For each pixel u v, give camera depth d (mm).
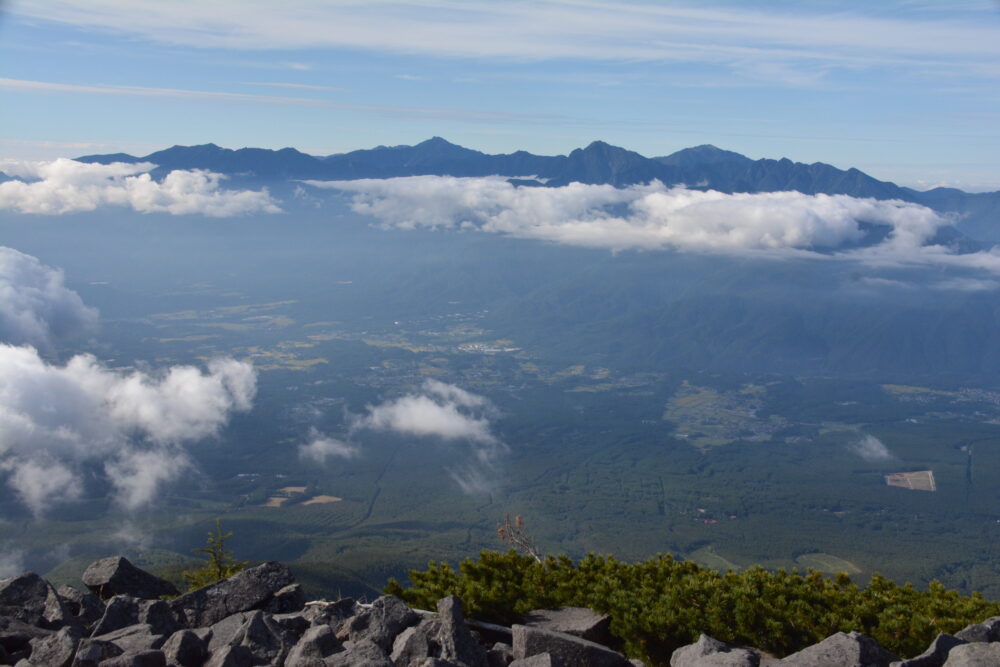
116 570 16875
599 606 16766
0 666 12227
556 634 13523
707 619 15961
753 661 12312
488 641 15922
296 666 11695
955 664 11320
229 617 14328
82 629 13875
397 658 12500
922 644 15250
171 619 13984
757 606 15852
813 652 12602
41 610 14078
